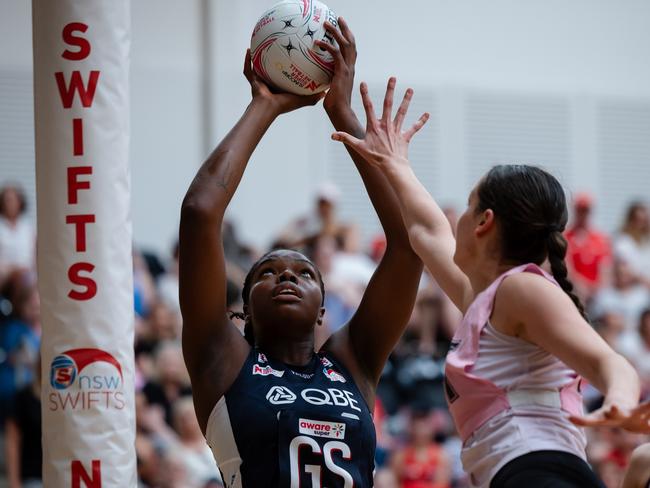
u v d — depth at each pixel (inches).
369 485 188.5
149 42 613.3
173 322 455.2
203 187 190.5
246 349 194.1
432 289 486.6
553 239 173.2
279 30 201.9
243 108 618.8
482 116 666.2
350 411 188.7
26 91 604.7
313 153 629.6
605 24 689.0
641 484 183.3
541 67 680.4
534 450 163.9
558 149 678.5
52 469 185.6
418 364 463.2
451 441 438.6
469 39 669.9
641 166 690.2
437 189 661.3
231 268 454.0
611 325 516.7
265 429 183.5
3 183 600.4
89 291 188.1
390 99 205.6
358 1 652.1
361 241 606.5
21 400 377.1
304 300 193.8
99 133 190.5
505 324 169.0
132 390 191.3
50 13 191.6
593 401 447.5
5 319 421.1
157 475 382.9
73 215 189.2
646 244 583.5
